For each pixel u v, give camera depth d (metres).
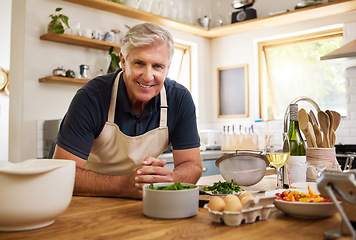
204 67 4.68
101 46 3.27
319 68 4.05
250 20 4.01
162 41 1.21
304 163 1.33
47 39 2.98
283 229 0.73
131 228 0.75
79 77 3.12
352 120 3.61
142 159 1.51
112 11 3.50
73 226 0.76
